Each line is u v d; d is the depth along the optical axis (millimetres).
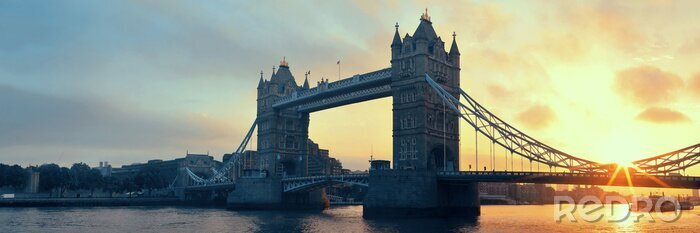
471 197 134750
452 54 143125
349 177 142625
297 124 186500
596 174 103938
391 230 96375
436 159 137750
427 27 139375
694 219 139875
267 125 183375
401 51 139000
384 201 124125
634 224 116938
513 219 129500
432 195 121438
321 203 184000
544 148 115750
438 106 135500
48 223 115375
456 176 118562
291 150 183500
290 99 174000
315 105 173250
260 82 191875
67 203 198750
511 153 120312
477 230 95938
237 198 177375
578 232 95062
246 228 104188
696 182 93750
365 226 104625
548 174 107312
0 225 109500
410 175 121438
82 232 97250
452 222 111750
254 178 174625
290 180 167125
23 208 177000
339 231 96500
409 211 120312
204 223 116375
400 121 135250
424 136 129625
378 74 145375
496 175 112500
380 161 133625
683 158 96312
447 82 139500
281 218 130750
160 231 99062
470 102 130750
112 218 131500
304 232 95875
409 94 134750
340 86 155250
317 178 154875
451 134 138375
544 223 115875
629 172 101500
